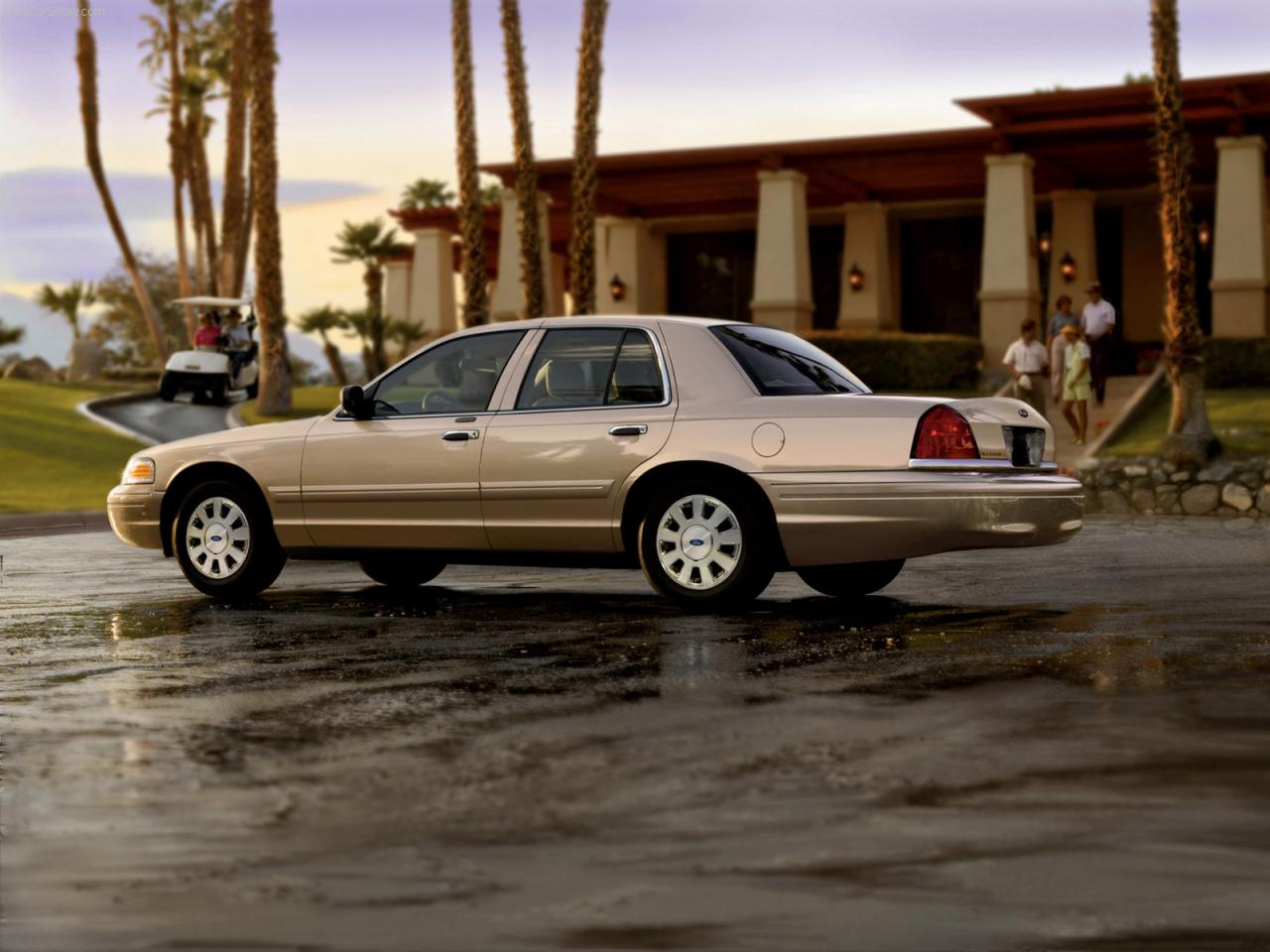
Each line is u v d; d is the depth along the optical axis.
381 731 6.36
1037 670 7.56
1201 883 4.18
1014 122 35.28
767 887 4.18
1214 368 30.56
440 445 10.88
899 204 42.12
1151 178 39.78
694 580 10.23
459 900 4.11
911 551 9.78
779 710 6.65
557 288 48.06
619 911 4.00
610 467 10.35
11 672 7.97
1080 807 4.97
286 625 9.87
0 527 20.02
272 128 39.16
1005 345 34.88
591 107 32.94
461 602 11.12
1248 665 7.64
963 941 3.75
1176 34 23.52
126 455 31.20
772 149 36.91
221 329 42.09
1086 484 23.11
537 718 6.56
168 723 6.58
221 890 4.25
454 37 35.19
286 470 11.40
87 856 4.60
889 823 4.80
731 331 10.62
